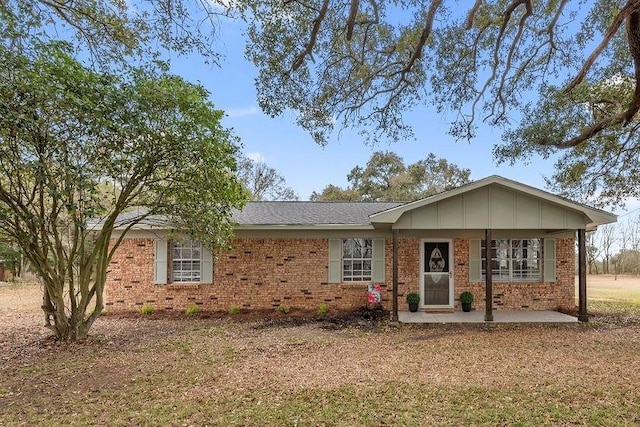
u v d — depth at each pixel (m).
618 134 10.43
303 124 9.09
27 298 15.78
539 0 8.52
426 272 12.62
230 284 12.52
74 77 7.11
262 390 5.54
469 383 5.78
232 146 9.19
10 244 9.13
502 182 10.37
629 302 15.48
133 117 7.69
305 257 12.63
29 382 6.00
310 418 4.57
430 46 8.89
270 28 7.51
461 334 9.35
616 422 4.43
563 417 4.56
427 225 10.76
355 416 4.62
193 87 8.42
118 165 8.08
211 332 9.64
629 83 9.43
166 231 12.24
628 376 6.08
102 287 9.06
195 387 5.69
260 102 8.49
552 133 9.64
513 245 12.76
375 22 7.59
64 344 8.36
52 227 8.16
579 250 10.80
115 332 9.64
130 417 4.66
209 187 8.78
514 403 4.99
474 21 8.67
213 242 9.44
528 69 9.61
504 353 7.56
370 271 12.80
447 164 32.94
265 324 10.62
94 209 7.57
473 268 12.59
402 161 33.56
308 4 7.21
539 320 10.89
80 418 4.65
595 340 8.66
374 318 11.25
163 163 8.48
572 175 11.59
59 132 7.14
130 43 7.63
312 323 10.73
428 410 4.79
